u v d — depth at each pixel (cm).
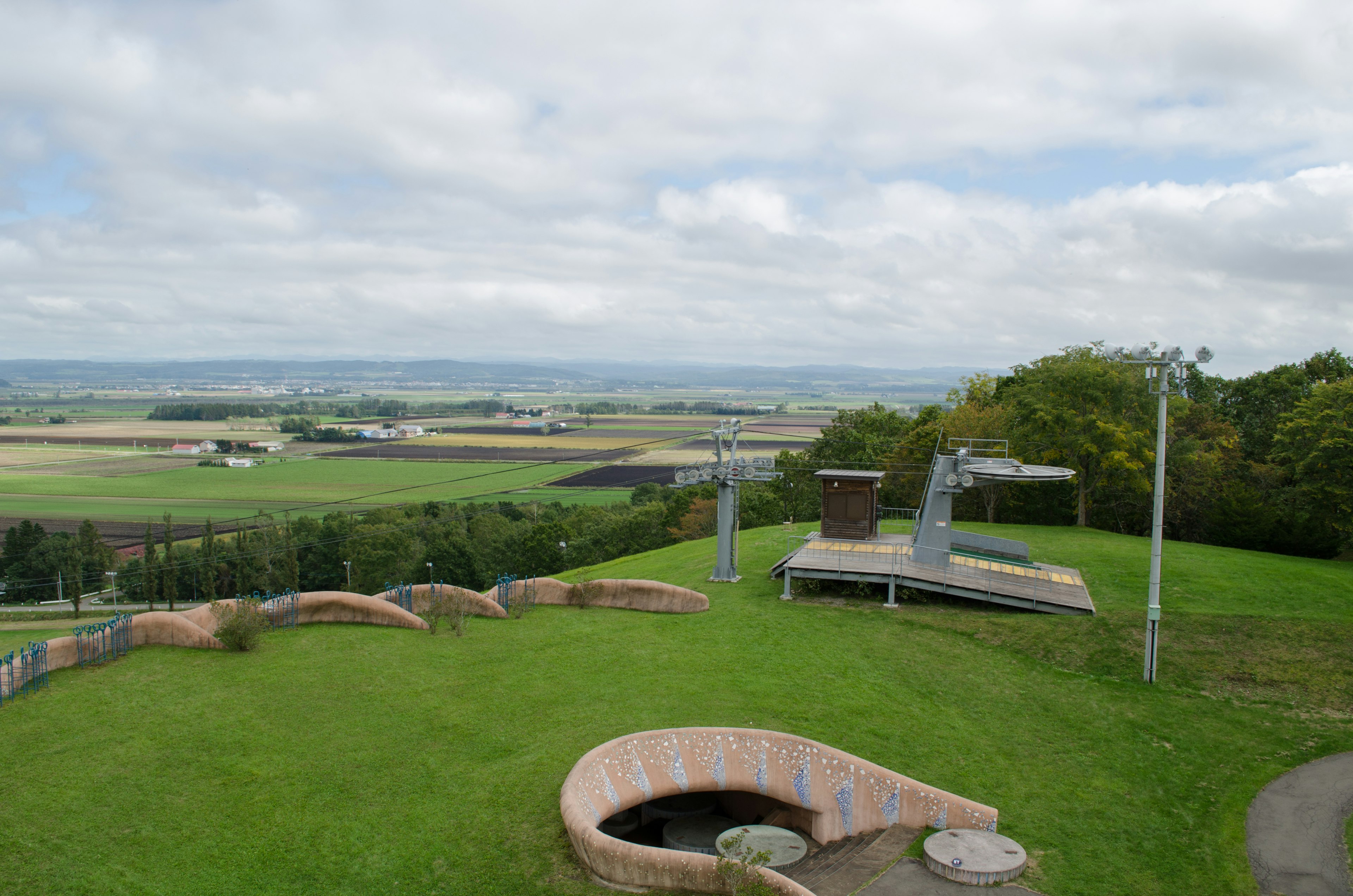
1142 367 5162
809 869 1941
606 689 2855
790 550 5153
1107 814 2123
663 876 1764
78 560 9725
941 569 3872
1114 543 4694
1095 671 3020
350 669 2964
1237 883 1834
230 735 2423
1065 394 5216
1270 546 5062
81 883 1752
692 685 2891
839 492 4506
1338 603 3372
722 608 3828
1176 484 5459
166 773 2198
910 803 2091
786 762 2239
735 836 2095
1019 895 1770
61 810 1998
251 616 3159
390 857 1886
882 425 8469
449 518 11381
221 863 1845
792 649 3262
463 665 3086
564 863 1864
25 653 2667
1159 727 2606
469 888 1789
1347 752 2436
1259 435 6450
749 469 4316
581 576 4959
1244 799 2191
